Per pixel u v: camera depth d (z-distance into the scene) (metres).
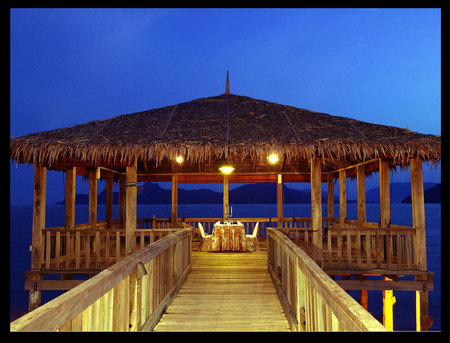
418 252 6.88
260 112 8.73
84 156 6.52
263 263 8.41
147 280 3.99
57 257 7.01
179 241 6.20
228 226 10.15
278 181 12.33
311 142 6.52
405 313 18.53
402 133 7.20
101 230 7.09
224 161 11.11
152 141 6.71
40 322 1.64
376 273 6.90
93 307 2.44
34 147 6.47
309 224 12.90
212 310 4.88
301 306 3.60
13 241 41.69
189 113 8.77
